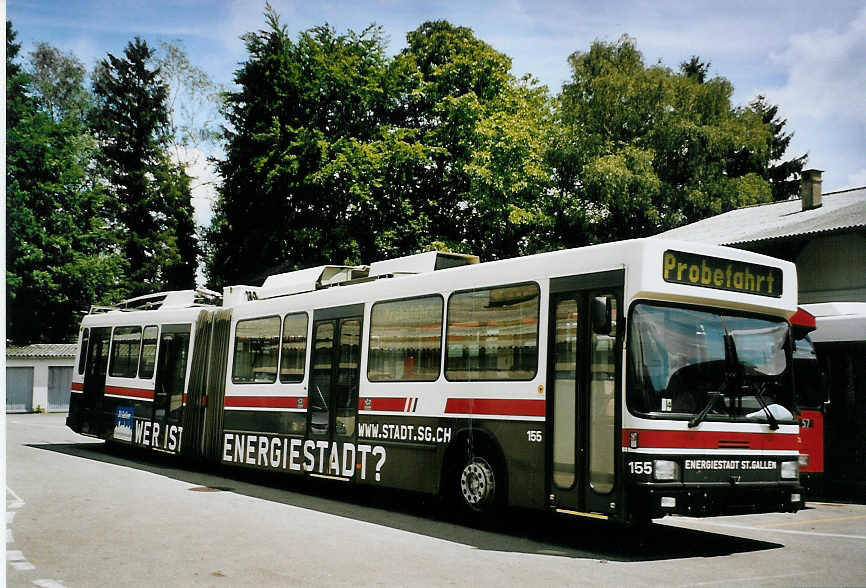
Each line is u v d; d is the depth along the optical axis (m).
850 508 13.88
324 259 33.44
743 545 9.48
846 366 15.25
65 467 16.47
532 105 38.38
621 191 36.69
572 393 9.10
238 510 11.29
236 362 15.43
